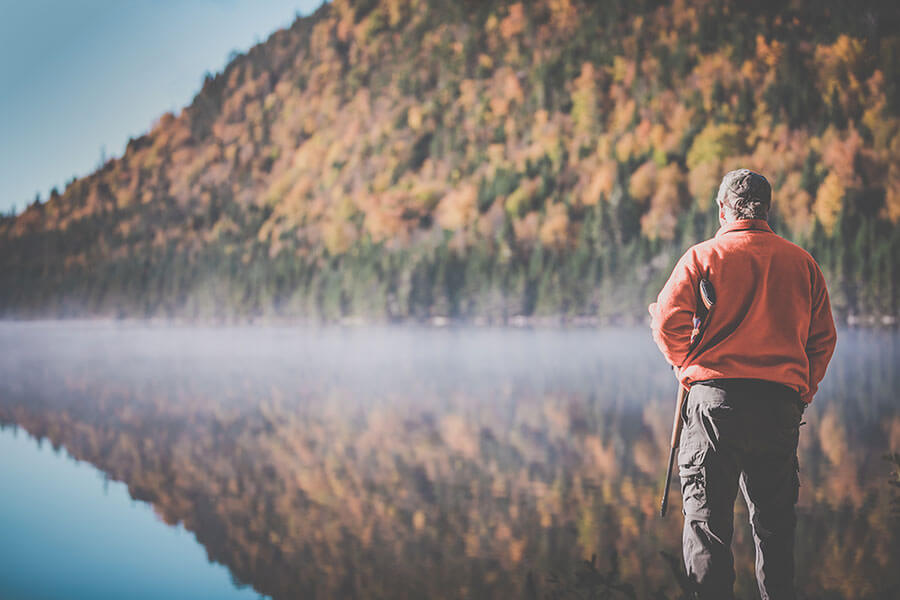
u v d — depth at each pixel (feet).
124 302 504.43
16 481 34.17
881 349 145.07
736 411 7.45
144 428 52.95
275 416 59.77
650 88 627.05
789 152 456.04
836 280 254.06
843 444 37.47
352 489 32.73
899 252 252.42
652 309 8.02
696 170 430.61
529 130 637.71
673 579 18.80
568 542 23.76
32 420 57.62
